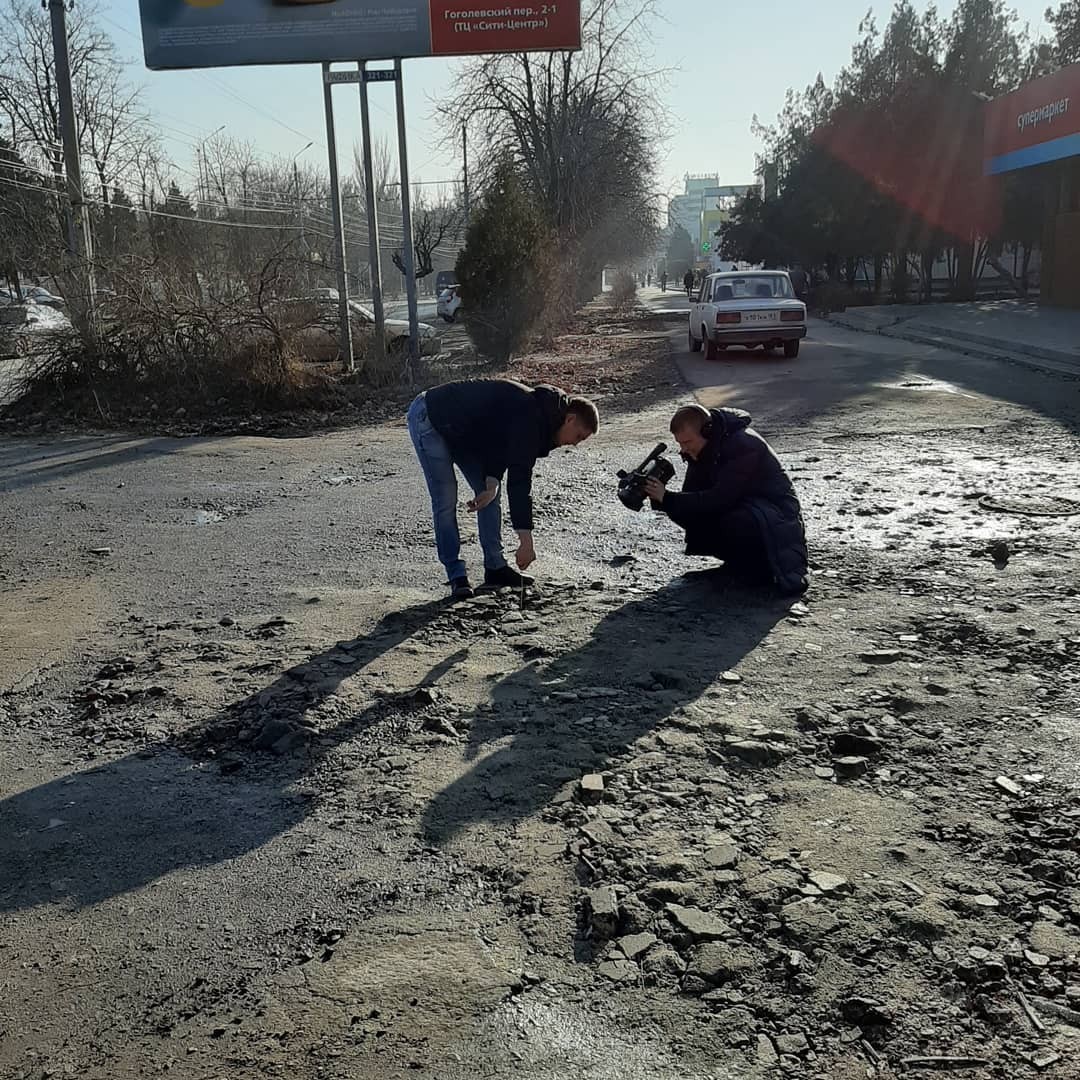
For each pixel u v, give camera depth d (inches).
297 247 754.8
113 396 582.9
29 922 118.5
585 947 109.7
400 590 242.4
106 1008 103.2
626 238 2038.6
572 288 1375.5
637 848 127.4
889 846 126.3
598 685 179.5
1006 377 611.5
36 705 182.9
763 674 182.1
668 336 1101.7
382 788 146.1
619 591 235.6
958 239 1437.0
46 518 340.2
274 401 594.2
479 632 209.2
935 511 303.3
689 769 148.0
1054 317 1011.9
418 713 170.4
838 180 1478.8
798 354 803.4
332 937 113.0
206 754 159.9
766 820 133.6
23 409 581.3
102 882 126.2
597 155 1381.6
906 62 1528.1
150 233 799.1
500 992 102.7
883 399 534.9
